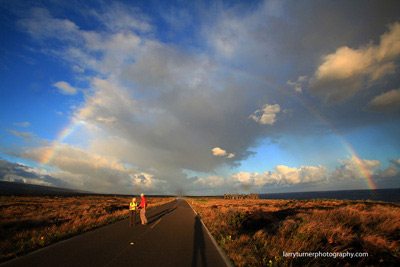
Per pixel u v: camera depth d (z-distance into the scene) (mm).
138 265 5297
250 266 5277
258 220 11406
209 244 7723
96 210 21000
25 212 18266
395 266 4738
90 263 5434
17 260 5656
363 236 6242
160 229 11062
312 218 8625
